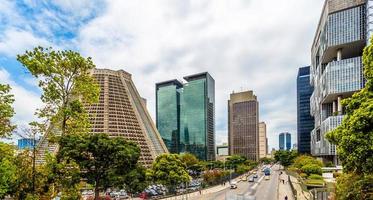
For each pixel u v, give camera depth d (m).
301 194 49.56
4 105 16.83
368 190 12.98
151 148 112.88
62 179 17.66
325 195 26.06
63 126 18.36
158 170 46.47
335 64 97.88
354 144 12.87
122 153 21.30
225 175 86.44
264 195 54.19
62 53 17.75
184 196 53.06
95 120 102.81
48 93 17.47
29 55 16.78
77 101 18.22
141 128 116.62
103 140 21.22
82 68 18.70
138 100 131.62
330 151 95.19
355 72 93.19
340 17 97.19
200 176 93.50
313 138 142.00
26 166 16.36
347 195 13.65
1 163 15.06
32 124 16.62
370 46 14.10
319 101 121.88
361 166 12.73
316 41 128.50
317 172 61.81
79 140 19.42
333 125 93.50
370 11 88.12
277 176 105.50
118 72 125.75
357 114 12.94
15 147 17.38
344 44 96.19
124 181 21.77
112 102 111.62
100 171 21.41
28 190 16.23
